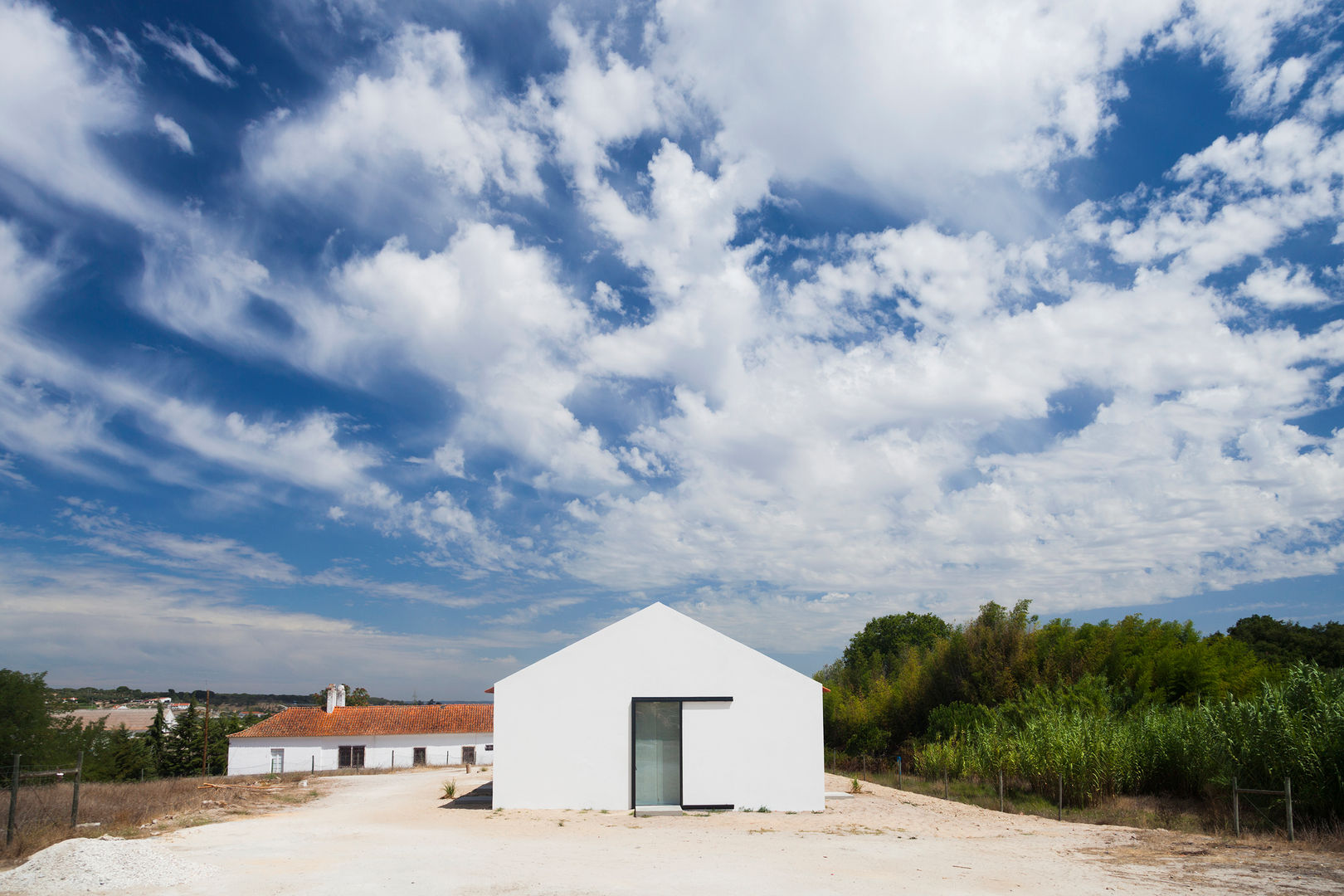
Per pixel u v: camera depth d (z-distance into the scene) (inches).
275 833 678.5
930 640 2546.8
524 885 462.3
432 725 2128.4
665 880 481.7
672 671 894.4
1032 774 957.2
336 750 2059.5
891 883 478.9
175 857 502.3
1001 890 457.4
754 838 674.2
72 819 635.5
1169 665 1248.8
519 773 873.5
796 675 902.4
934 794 1066.1
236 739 2034.9
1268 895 436.8
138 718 3449.8
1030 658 1450.5
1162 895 440.8
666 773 880.3
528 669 889.5
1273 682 1144.2
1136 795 888.3
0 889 434.0
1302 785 665.6
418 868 510.9
